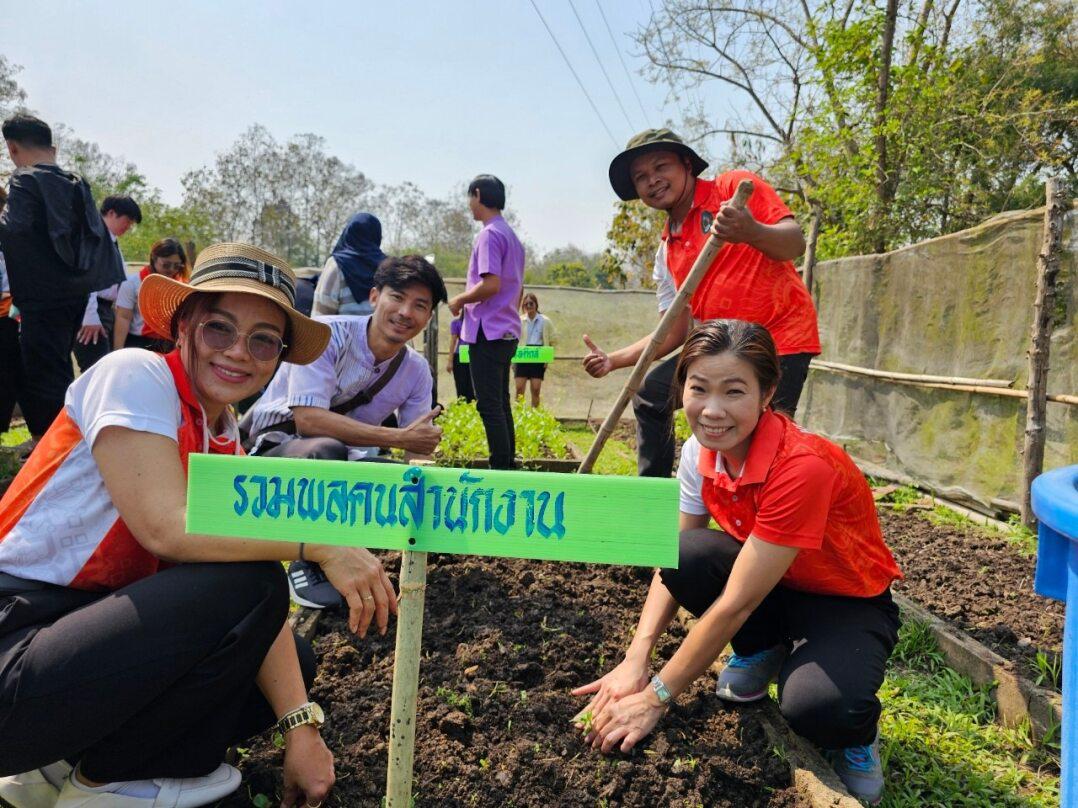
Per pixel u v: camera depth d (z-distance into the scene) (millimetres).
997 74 14906
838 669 2154
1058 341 4891
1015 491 5223
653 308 12055
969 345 5711
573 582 3529
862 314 7203
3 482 4395
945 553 4520
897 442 6582
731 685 2523
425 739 2266
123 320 6629
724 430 2119
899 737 2586
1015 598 3770
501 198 5426
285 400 3543
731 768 2143
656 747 2258
